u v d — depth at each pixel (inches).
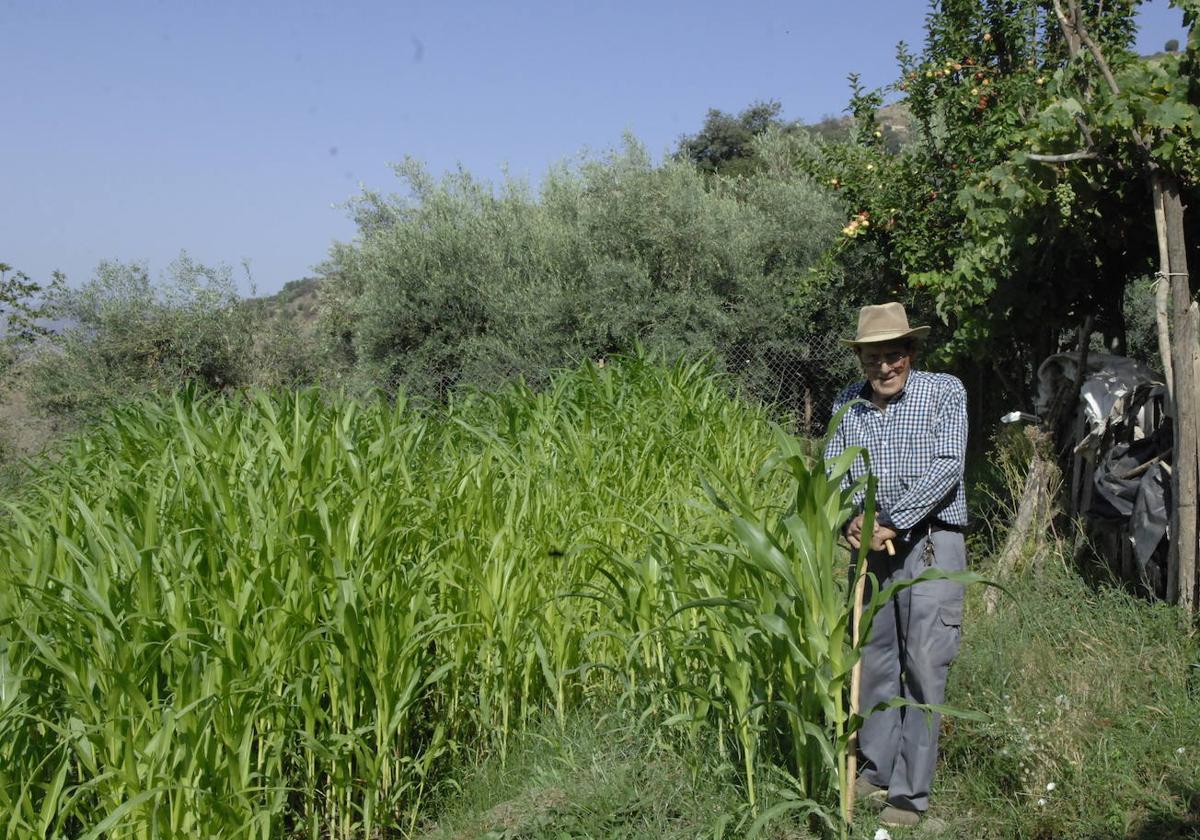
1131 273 286.2
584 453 261.6
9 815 138.0
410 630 175.0
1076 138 236.8
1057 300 281.6
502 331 602.9
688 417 322.0
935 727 163.0
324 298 868.6
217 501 193.0
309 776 167.8
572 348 577.3
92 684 147.3
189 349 686.5
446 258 619.5
